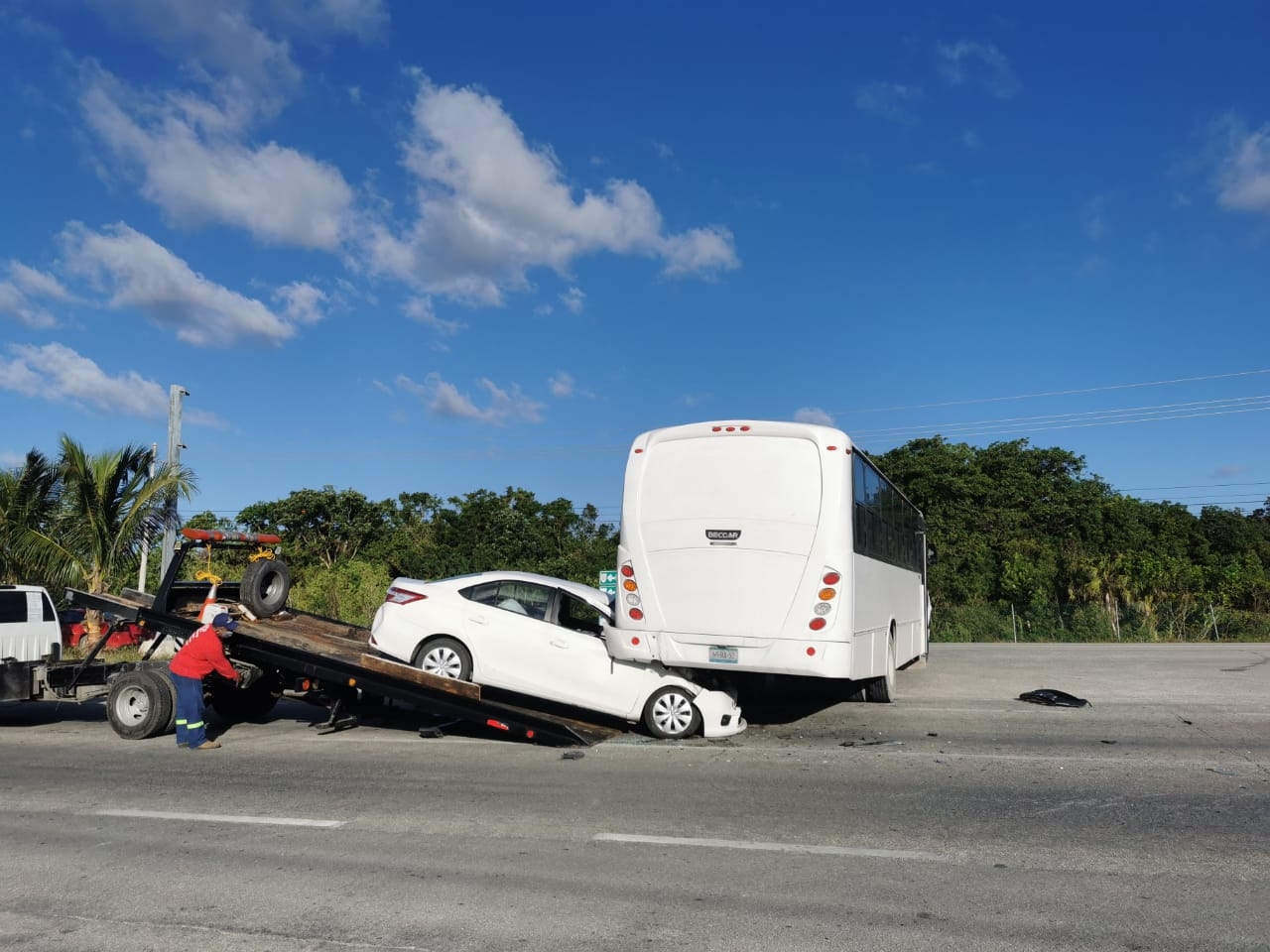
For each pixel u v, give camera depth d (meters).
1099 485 44.50
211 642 10.41
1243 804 7.21
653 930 4.76
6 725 12.41
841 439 9.98
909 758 9.10
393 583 11.49
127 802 7.77
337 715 11.14
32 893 5.48
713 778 8.27
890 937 4.64
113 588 22.69
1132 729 10.77
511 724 9.91
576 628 11.01
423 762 9.30
